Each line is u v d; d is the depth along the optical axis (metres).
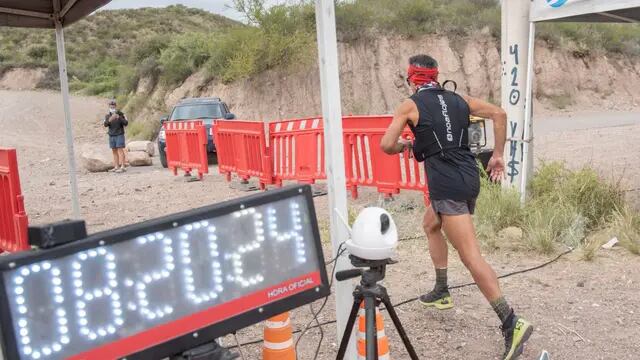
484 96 28.52
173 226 2.38
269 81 26.25
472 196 3.95
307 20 26.78
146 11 89.44
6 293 2.00
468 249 3.90
